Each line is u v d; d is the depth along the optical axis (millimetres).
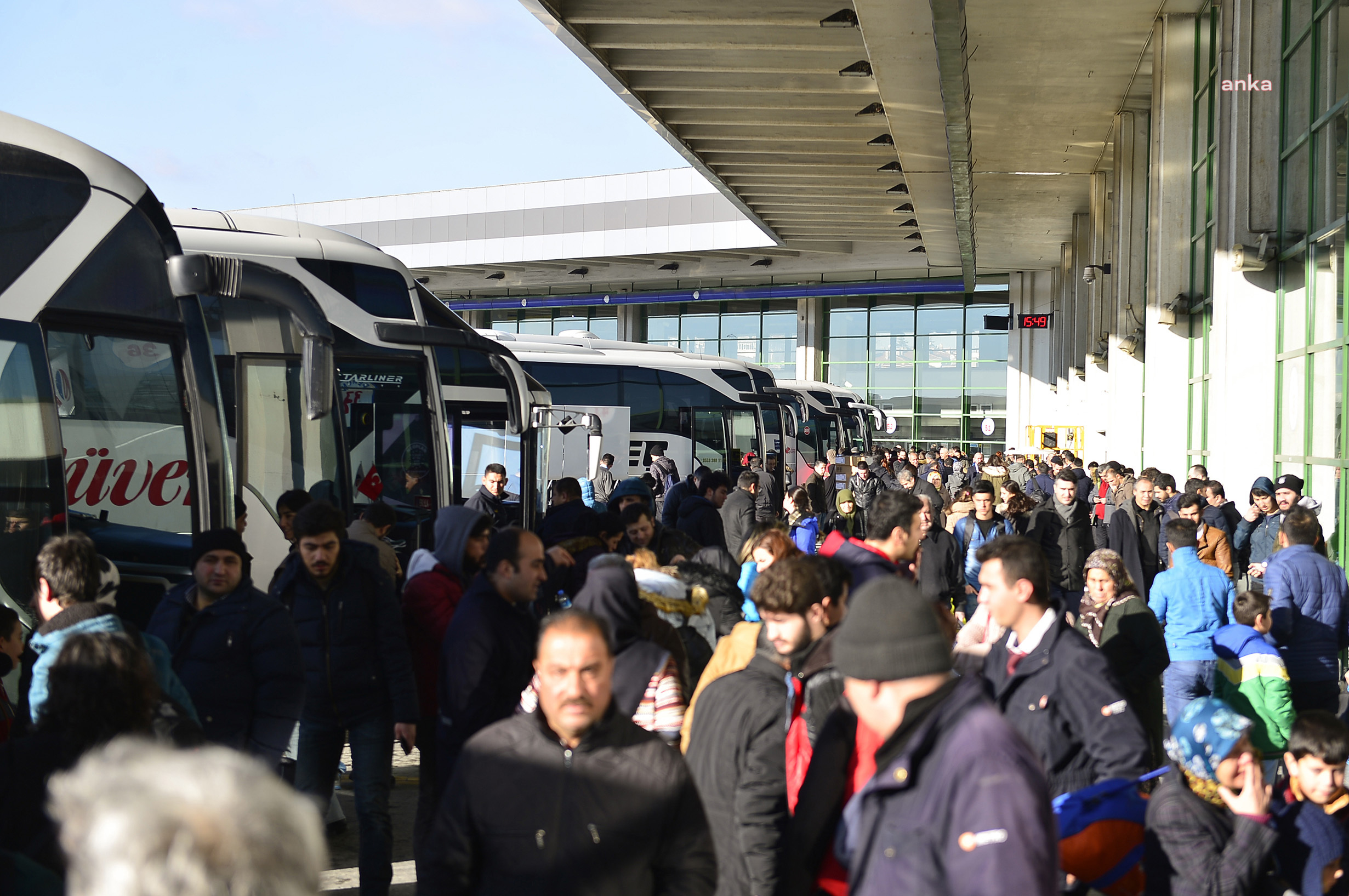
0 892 2438
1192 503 10266
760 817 3346
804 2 16594
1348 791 3705
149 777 1247
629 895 2844
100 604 3783
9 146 5910
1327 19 11547
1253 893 3350
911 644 2428
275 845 1238
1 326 5652
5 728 4145
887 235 37500
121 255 6262
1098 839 3449
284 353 9477
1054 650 3855
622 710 3938
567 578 6555
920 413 48938
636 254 46969
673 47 18141
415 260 51875
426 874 2941
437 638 5441
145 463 6391
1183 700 6770
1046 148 27188
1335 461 10984
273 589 5422
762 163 26531
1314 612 6695
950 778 2334
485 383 13297
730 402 24422
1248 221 13336
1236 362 13883
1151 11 18531
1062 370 40281
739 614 6129
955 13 14273
